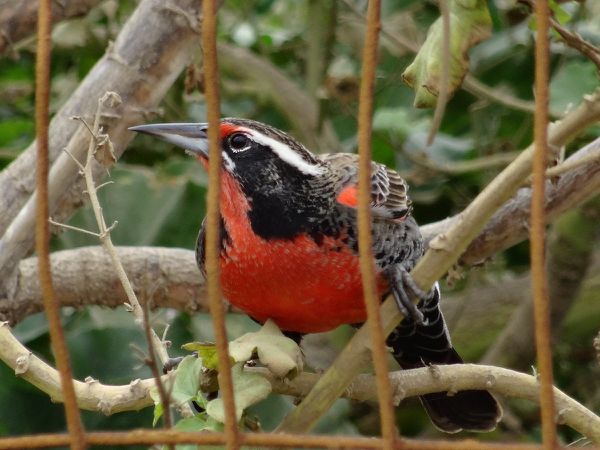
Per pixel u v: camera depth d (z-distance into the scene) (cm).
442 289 987
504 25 978
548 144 409
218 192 373
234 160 635
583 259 884
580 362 954
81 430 376
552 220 802
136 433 380
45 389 505
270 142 636
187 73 743
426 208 969
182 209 926
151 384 496
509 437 884
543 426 355
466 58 480
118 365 795
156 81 737
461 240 436
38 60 370
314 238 619
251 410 786
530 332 900
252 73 1017
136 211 929
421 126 946
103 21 1016
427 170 937
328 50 977
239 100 1059
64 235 922
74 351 793
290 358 473
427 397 704
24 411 786
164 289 826
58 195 659
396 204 649
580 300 959
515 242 784
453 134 1009
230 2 1086
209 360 472
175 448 424
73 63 1062
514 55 968
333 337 940
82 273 820
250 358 493
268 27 1160
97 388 502
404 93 992
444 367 528
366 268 371
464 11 484
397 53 980
